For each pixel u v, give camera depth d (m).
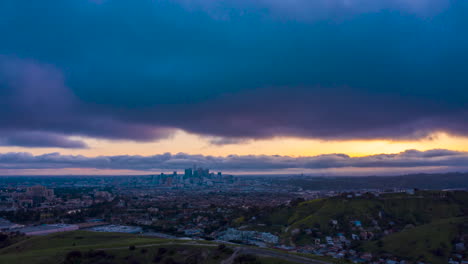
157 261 129.75
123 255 134.75
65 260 130.50
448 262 137.62
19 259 133.25
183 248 139.38
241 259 123.19
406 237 164.75
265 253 131.88
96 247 145.88
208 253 132.75
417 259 143.88
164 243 150.00
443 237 156.25
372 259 148.88
